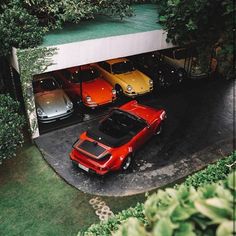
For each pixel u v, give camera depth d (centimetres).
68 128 1079
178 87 1403
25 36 877
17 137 800
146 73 1495
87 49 957
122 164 859
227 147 997
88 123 1116
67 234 680
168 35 1086
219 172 559
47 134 1037
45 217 722
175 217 169
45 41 942
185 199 191
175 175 871
